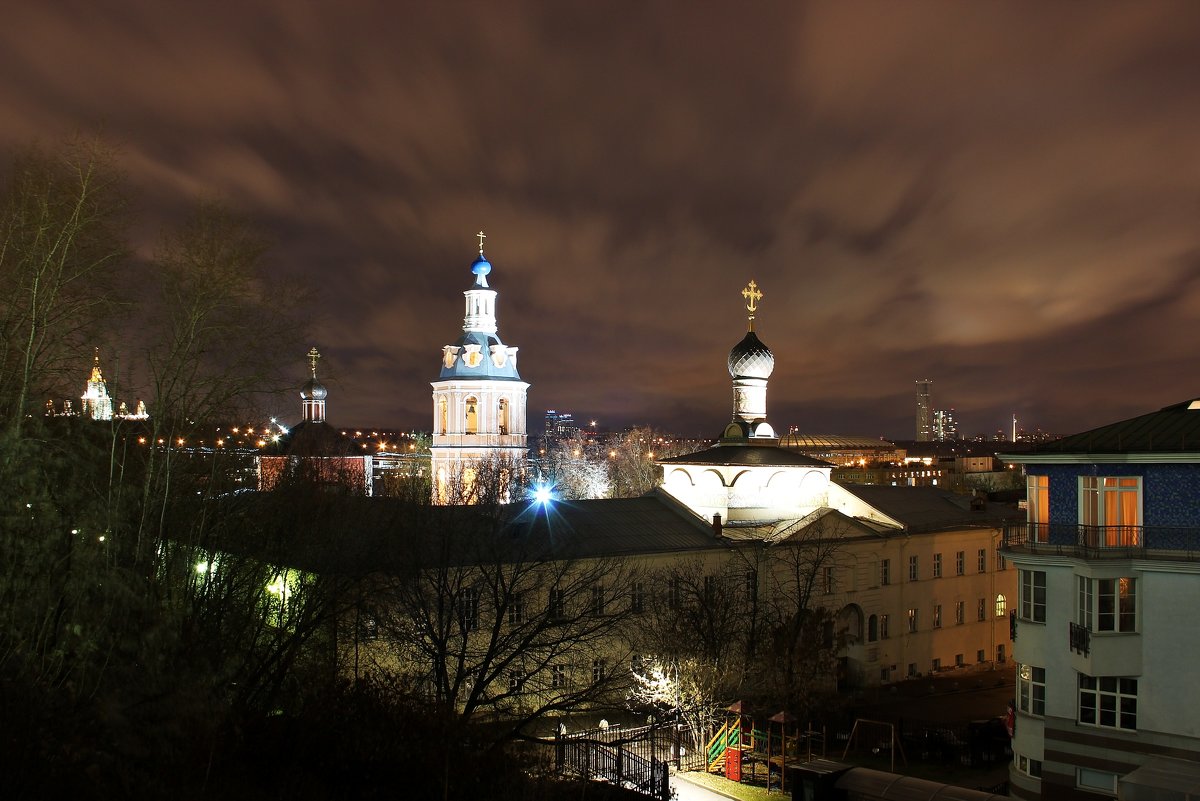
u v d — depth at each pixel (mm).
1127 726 33406
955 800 32000
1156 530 33156
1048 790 34844
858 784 34062
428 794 26156
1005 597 73188
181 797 22734
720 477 66438
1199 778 27969
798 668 48969
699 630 47594
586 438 169500
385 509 47344
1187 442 32938
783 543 59062
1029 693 36125
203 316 33562
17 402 28547
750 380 81562
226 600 37094
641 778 37406
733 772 42594
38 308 29234
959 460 177625
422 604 40750
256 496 43281
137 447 34312
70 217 30172
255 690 35625
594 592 51344
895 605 65125
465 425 99438
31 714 22719
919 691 62562
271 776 26141
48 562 26062
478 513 48219
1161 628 32781
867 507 68312
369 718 27719
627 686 48375
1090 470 34688
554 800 29094
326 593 40062
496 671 39938
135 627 27000
